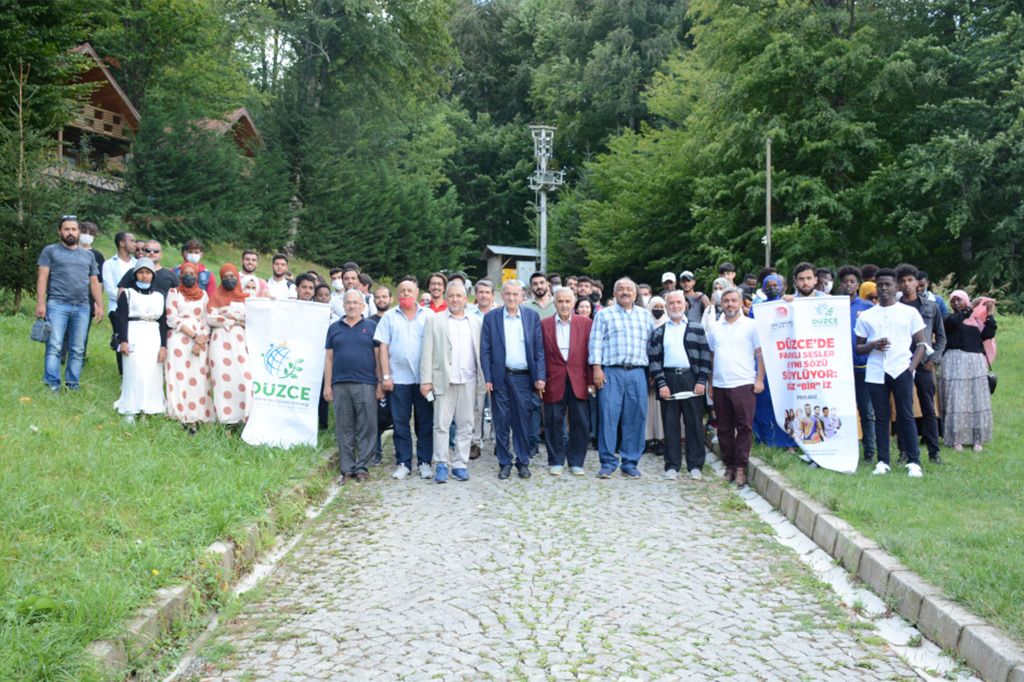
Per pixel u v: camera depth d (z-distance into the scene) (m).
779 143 27.41
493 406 9.12
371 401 8.87
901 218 26.06
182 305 8.89
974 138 25.16
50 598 4.44
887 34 28.41
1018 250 26.53
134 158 27.17
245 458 8.23
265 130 37.03
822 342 8.65
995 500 7.04
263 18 36.72
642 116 51.28
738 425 8.75
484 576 5.84
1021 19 25.45
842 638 4.85
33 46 13.69
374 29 38.53
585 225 37.62
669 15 51.47
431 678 4.30
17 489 5.94
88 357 11.20
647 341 9.30
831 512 6.75
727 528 7.13
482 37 63.06
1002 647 4.24
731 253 28.30
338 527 7.12
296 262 35.34
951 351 9.42
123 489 6.46
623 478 9.10
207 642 4.81
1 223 11.98
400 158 49.94
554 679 4.27
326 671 4.41
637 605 5.31
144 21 29.72
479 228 58.62
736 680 4.29
